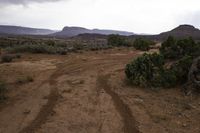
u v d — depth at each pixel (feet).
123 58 92.22
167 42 70.85
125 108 35.78
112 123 30.71
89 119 31.91
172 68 49.39
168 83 45.93
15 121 31.45
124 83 50.08
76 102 38.45
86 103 37.99
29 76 56.18
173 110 34.71
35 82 52.03
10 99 40.55
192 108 35.19
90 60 85.61
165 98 39.91
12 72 61.93
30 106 36.91
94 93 43.39
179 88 44.83
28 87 47.91
